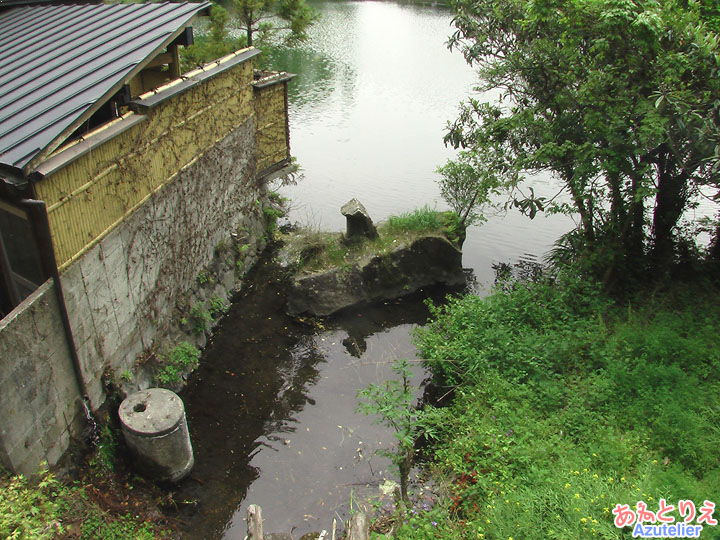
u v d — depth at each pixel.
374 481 7.33
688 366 7.86
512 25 10.07
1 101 6.70
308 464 7.60
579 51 9.27
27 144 5.69
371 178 17.36
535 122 9.76
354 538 5.71
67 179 6.16
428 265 11.88
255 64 14.63
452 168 12.69
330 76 28.59
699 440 6.36
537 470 6.00
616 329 8.72
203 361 9.42
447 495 6.38
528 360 8.07
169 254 8.78
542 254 13.64
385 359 9.82
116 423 7.10
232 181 11.32
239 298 11.25
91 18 9.11
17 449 5.50
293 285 10.95
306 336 10.34
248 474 7.39
